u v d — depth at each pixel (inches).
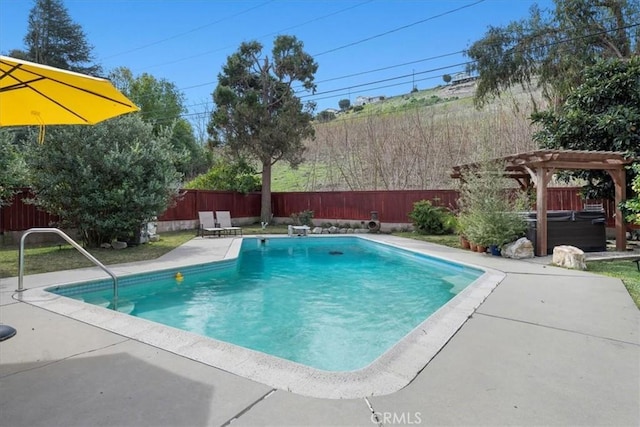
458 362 114.8
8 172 317.4
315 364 148.0
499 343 130.1
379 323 196.9
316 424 82.3
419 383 101.5
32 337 136.0
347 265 363.6
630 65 361.1
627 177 364.2
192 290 264.4
